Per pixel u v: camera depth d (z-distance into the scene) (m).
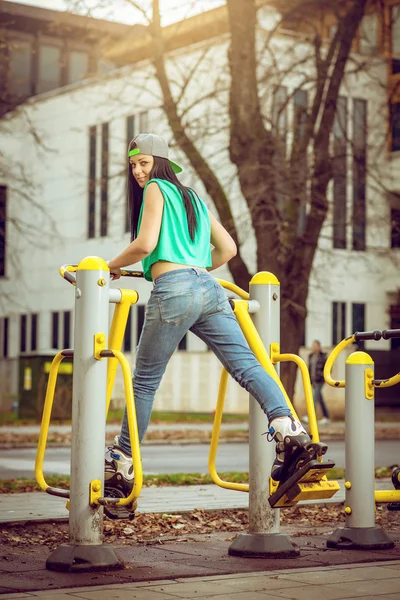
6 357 42.06
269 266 20.31
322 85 20.88
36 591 4.78
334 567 5.60
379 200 24.03
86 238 39.84
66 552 5.42
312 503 9.08
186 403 35.22
